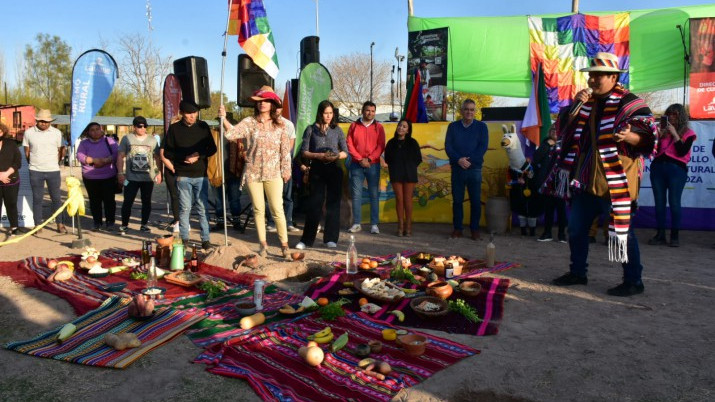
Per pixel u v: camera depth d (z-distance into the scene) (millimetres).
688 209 8781
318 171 7219
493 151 9188
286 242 6500
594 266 6238
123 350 3580
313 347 3371
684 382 3229
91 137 8453
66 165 26094
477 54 11930
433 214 9539
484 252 7090
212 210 11281
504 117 13594
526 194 8172
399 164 8062
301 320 4199
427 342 3781
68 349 3609
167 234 8164
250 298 4805
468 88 12109
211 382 3205
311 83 8422
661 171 7445
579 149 4980
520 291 5207
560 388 3172
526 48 11734
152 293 4742
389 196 9500
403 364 3420
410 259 6488
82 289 4992
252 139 6332
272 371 3295
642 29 11008
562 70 11438
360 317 4270
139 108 37906
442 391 3102
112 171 8484
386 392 3051
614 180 4695
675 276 5750
